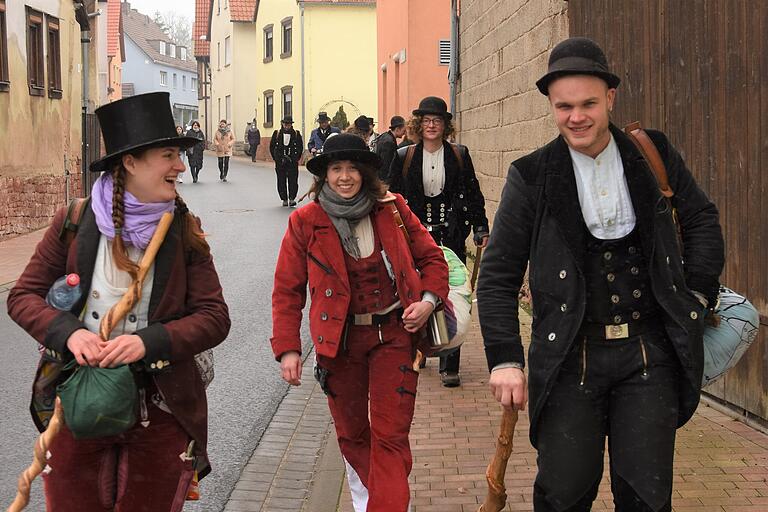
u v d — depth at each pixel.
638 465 3.13
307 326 9.54
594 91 3.11
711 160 5.89
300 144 22.86
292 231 4.28
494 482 3.72
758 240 5.46
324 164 4.14
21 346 8.61
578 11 8.32
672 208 3.32
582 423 3.19
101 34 40.50
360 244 4.19
